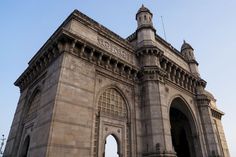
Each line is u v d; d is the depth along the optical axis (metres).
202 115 30.78
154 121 20.59
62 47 17.92
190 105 29.81
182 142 33.00
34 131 16.47
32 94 22.23
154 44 26.66
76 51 18.42
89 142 15.82
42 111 16.42
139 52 25.16
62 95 15.56
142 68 23.84
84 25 20.34
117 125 19.55
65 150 14.03
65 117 15.02
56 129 14.16
